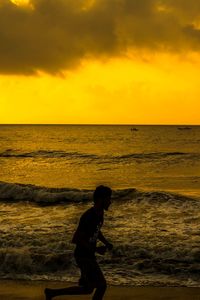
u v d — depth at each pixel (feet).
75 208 49.52
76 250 19.04
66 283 25.86
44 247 31.22
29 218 43.24
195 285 24.97
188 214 42.78
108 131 522.06
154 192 53.11
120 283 25.39
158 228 36.88
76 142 248.73
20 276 27.17
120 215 43.19
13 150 170.71
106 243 19.56
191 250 29.45
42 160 130.52
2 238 33.71
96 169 104.63
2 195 56.75
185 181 79.25
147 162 121.19
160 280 25.86
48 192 56.24
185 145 213.66
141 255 29.53
